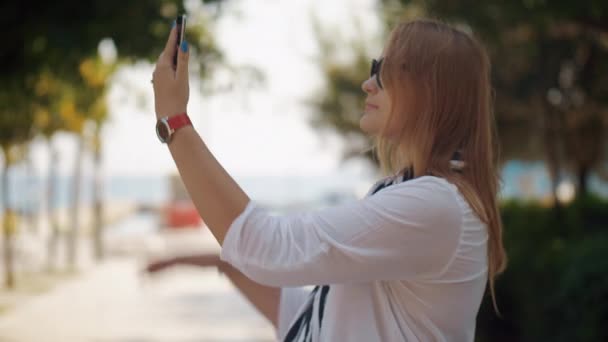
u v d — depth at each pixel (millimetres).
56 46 6199
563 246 6055
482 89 1688
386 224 1475
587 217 9039
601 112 12008
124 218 39469
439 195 1507
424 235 1487
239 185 1529
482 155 1669
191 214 25266
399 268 1491
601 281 4781
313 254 1459
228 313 11234
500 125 14523
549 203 10328
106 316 10992
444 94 1638
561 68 10875
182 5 6859
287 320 1982
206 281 15227
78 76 8734
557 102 11781
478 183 1652
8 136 13234
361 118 1733
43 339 9156
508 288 6734
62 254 20484
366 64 19594
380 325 1556
